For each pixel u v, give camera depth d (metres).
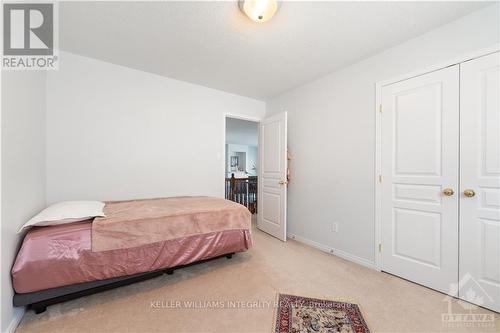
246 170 10.41
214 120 3.44
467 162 1.71
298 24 1.84
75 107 2.43
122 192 2.72
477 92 1.66
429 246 1.91
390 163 2.17
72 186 2.42
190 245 2.00
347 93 2.58
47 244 1.42
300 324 1.41
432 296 1.76
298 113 3.29
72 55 2.40
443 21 1.78
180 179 3.14
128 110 2.74
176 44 2.19
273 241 3.16
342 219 2.60
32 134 1.82
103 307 1.57
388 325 1.42
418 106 1.97
